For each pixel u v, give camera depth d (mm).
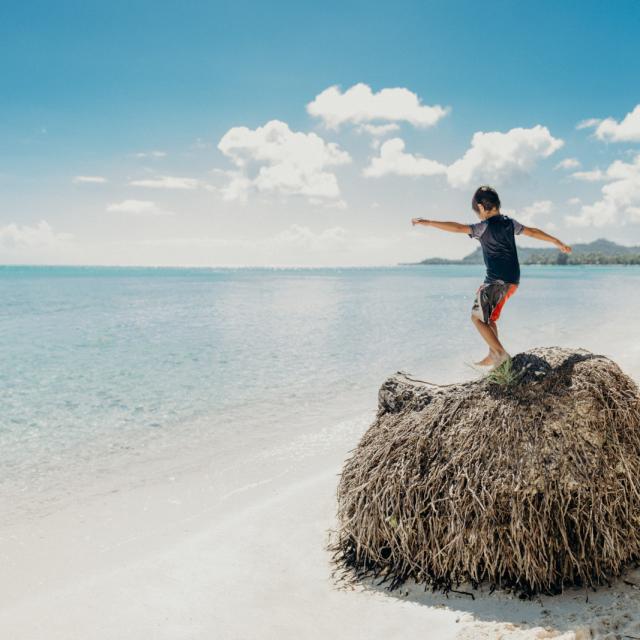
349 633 3762
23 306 42219
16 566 5484
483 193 5723
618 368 4496
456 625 3617
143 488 7531
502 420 4219
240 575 4766
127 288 75438
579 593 3807
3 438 9898
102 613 4359
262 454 8750
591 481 3887
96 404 12258
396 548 4426
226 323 28953
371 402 11852
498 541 3936
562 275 117062
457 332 23766
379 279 116750
